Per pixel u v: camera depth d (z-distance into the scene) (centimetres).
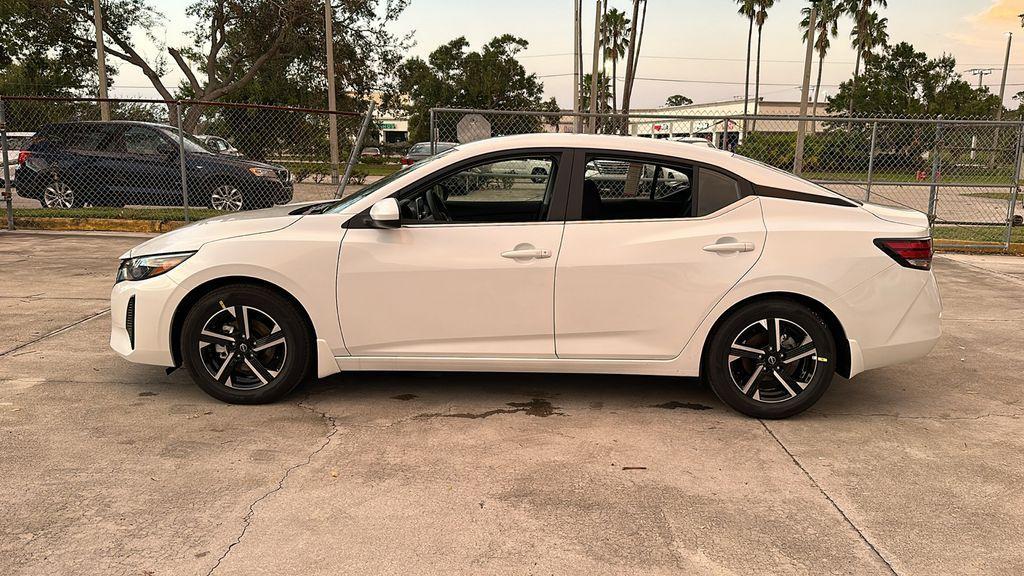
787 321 398
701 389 467
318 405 425
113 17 2911
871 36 5347
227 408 416
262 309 406
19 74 3117
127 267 420
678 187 411
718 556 271
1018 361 539
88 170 1213
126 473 330
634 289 398
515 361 410
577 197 405
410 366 413
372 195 413
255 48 3061
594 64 2977
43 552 265
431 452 362
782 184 409
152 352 411
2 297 682
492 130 998
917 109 5172
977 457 364
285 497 312
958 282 866
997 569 265
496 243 400
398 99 3259
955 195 1123
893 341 401
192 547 271
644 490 324
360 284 401
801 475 341
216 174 1189
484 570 260
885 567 266
